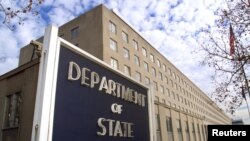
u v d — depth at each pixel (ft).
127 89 51.65
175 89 217.15
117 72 48.88
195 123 162.71
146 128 55.98
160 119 105.40
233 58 42.83
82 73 39.04
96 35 127.44
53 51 34.04
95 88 41.65
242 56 41.55
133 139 49.37
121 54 137.69
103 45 122.83
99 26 128.36
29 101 43.47
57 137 31.94
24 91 45.52
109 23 134.92
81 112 37.17
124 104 49.42
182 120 137.49
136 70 150.92
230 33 43.06
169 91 200.44
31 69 46.47
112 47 131.75
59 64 34.99
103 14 131.23
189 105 252.83
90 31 130.82
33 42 46.98
